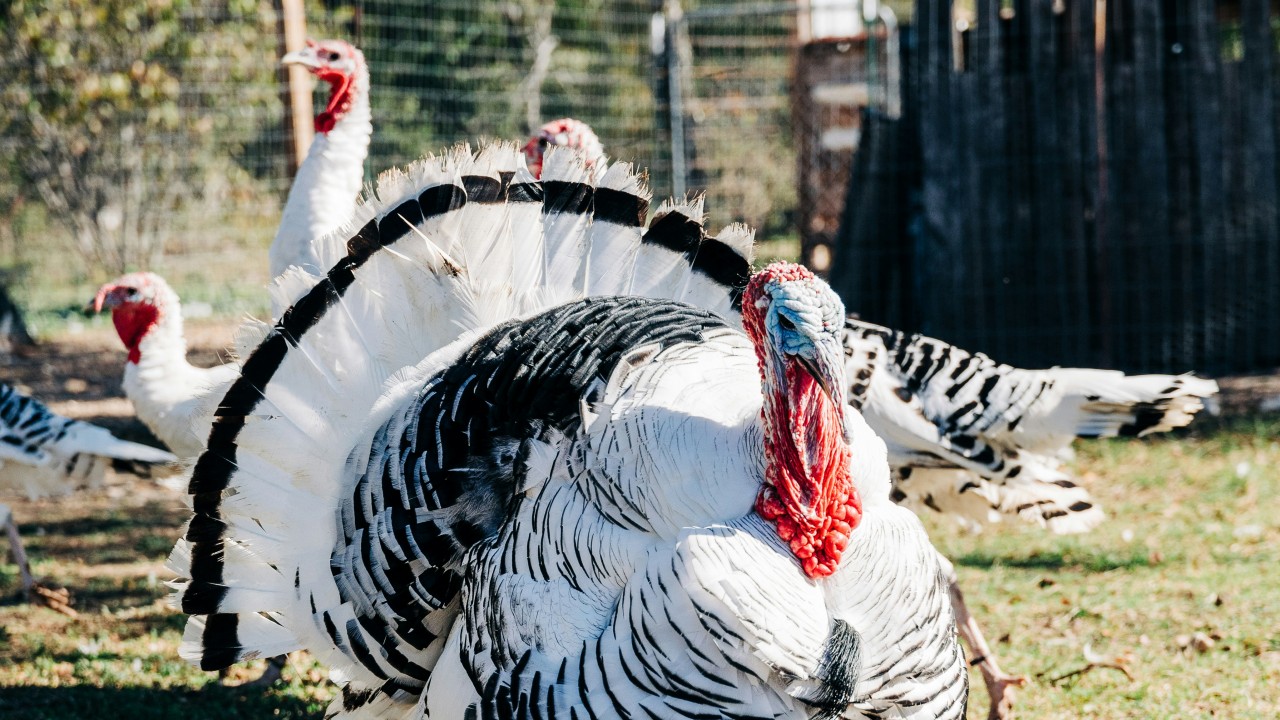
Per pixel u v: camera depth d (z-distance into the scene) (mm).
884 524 3062
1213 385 4473
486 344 3541
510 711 3062
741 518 2961
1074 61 10156
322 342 3621
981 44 10305
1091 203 10289
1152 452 8258
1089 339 10383
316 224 5570
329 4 15086
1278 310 10289
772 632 2850
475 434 3400
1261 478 7562
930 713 3057
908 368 4637
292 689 5309
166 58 13602
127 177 14305
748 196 15695
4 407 6148
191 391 5711
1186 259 10297
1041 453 4719
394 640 3484
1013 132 10320
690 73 14609
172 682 5359
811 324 2879
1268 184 10227
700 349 3307
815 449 2924
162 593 6574
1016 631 5566
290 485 3584
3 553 7320
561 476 3170
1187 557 6359
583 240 3910
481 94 17703
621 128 16938
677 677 2877
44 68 13281
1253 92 10180
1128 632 5430
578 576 3064
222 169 14555
